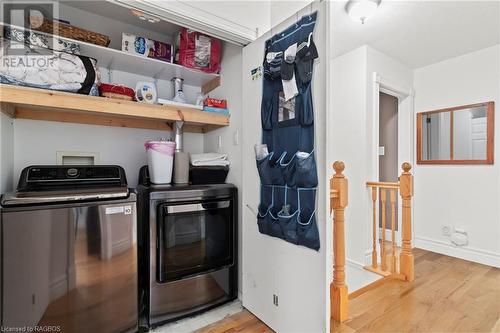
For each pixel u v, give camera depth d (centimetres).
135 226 143
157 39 216
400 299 192
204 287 173
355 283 246
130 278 142
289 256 143
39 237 118
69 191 129
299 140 137
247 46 175
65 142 179
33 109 164
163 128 215
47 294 120
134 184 206
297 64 137
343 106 293
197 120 186
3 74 127
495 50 262
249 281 175
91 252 130
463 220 281
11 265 112
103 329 134
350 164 288
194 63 197
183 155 187
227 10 161
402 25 228
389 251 306
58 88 140
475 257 270
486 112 266
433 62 306
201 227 171
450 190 291
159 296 155
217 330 156
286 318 145
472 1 193
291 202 141
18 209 114
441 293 201
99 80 160
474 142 274
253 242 171
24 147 164
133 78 206
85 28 186
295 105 139
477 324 162
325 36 124
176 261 160
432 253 297
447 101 296
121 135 201
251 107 172
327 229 124
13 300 113
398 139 329
